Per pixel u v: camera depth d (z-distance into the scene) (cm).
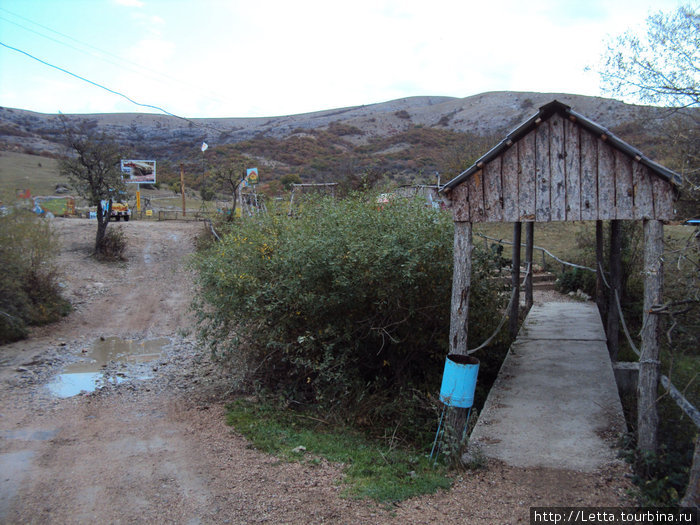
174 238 2370
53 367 941
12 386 820
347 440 633
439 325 811
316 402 773
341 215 791
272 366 839
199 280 891
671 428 562
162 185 5497
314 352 789
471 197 569
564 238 1898
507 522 403
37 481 488
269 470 514
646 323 499
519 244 1023
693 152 727
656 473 463
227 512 427
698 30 831
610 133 504
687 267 627
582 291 1338
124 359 1006
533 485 461
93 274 1736
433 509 429
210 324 882
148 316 1362
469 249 579
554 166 538
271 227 884
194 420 671
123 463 531
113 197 1969
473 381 562
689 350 679
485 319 836
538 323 1065
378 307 777
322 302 743
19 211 1308
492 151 548
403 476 509
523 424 592
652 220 505
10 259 1196
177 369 932
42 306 1265
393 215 776
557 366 785
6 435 617
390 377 844
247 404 740
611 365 782
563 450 525
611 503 423
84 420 675
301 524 406
